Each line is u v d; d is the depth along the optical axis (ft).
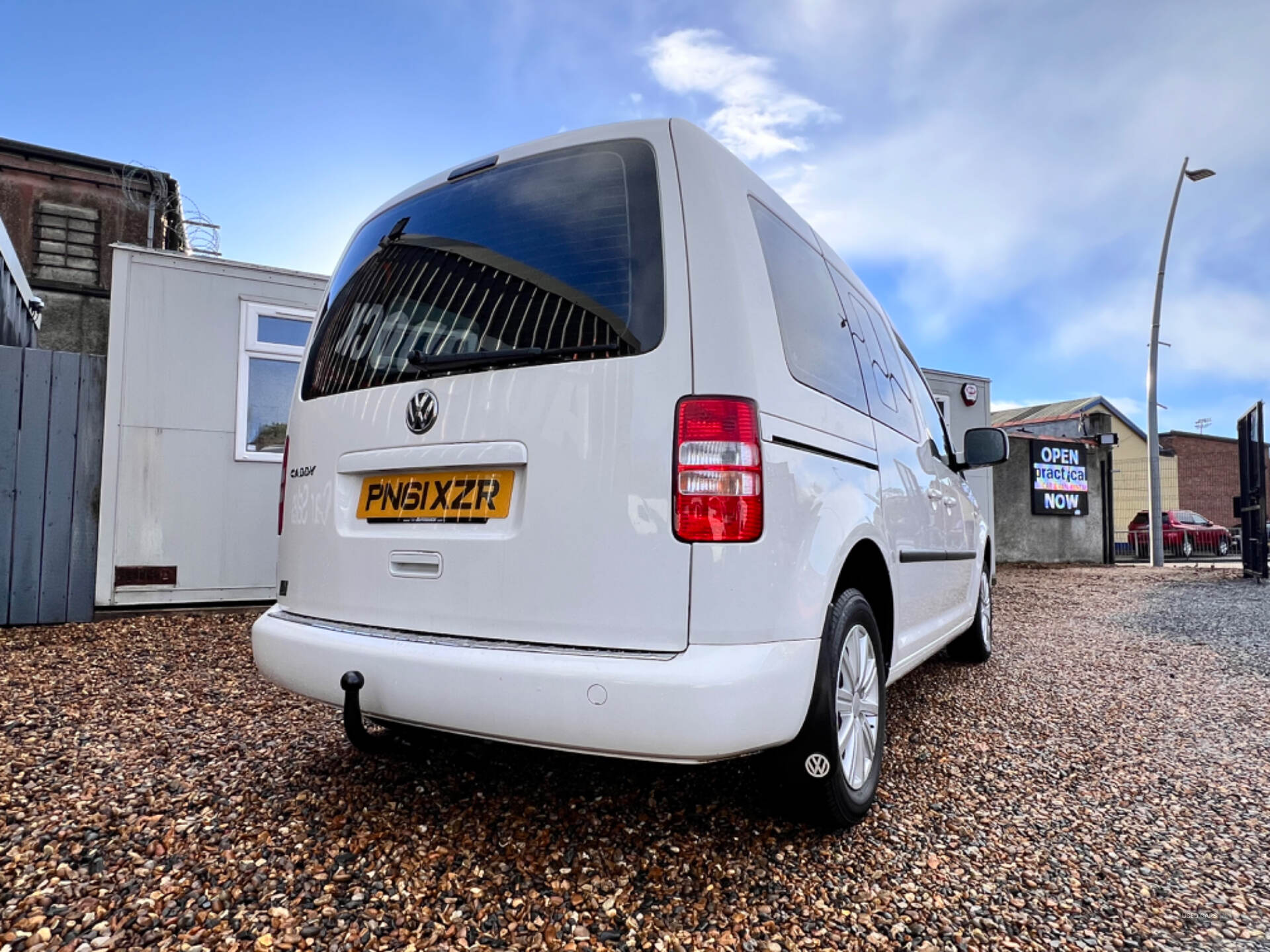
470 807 7.64
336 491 7.56
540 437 6.25
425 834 7.04
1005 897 6.44
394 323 7.52
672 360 5.99
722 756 5.58
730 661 5.64
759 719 5.68
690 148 6.72
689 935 5.69
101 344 31.63
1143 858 7.24
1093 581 32.94
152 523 18.86
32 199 42.91
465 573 6.48
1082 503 45.78
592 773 8.54
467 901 6.02
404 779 8.26
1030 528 44.01
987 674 14.67
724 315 6.16
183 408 19.24
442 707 6.13
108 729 9.90
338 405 7.68
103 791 7.90
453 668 6.08
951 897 6.39
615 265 6.45
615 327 6.22
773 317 6.76
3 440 16.98
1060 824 7.91
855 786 7.47
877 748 8.05
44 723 10.12
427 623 6.66
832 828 7.34
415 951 5.41
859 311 9.92
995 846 7.37
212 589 19.49
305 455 8.00
